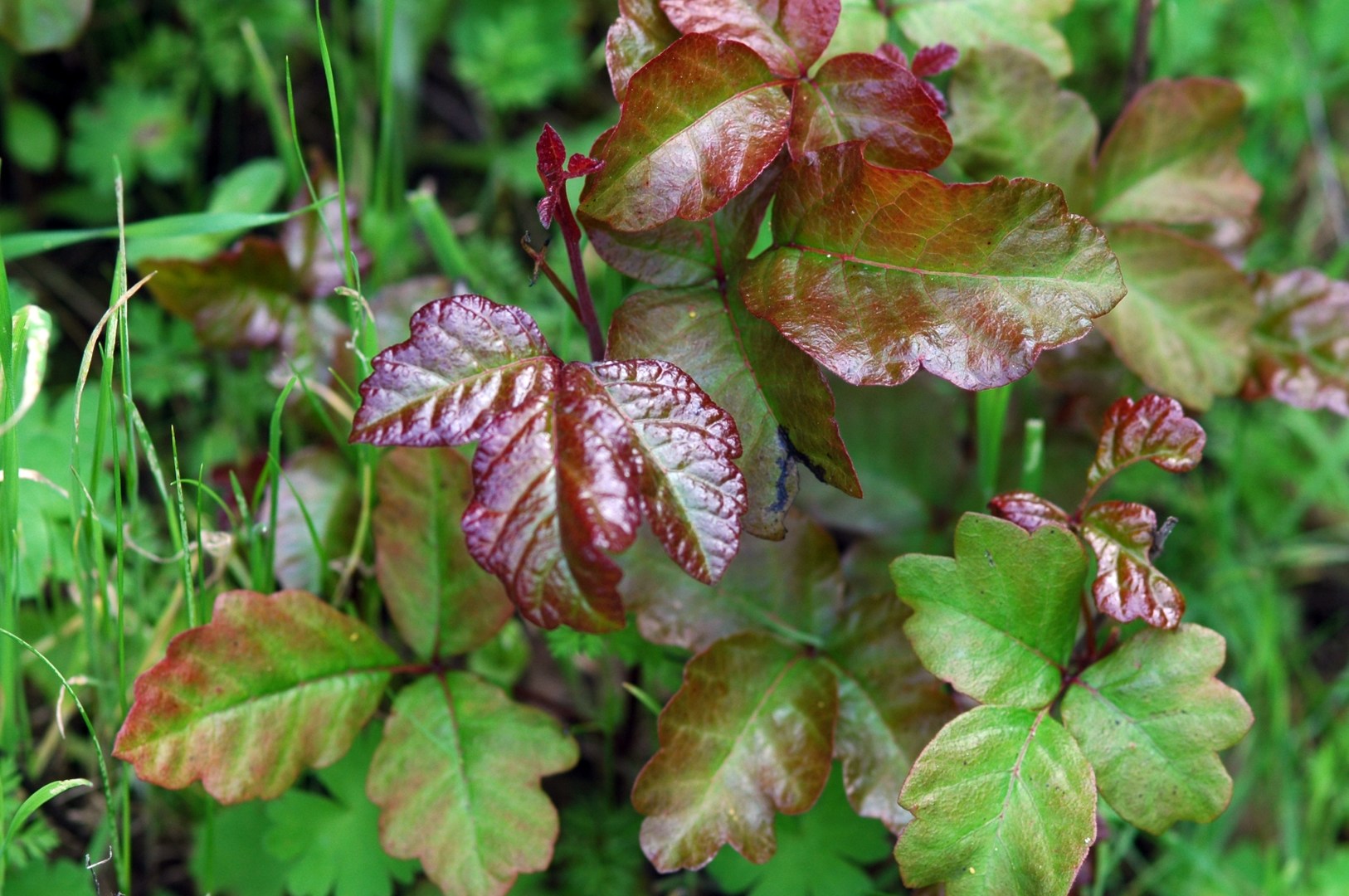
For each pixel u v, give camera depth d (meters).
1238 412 0.66
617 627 0.47
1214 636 0.50
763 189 0.51
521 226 0.68
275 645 0.52
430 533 0.54
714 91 0.49
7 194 0.67
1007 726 0.50
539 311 0.63
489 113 0.70
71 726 0.58
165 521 0.61
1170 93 0.56
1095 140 0.55
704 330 0.50
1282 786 0.62
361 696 0.53
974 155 0.55
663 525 0.48
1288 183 0.73
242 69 0.67
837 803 0.56
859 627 0.53
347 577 0.56
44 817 0.56
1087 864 0.55
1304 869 0.61
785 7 0.50
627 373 0.49
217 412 0.64
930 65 0.52
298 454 0.57
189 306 0.58
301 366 0.58
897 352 0.49
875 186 0.49
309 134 0.69
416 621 0.54
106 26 0.67
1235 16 0.72
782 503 0.50
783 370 0.50
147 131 0.66
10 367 0.52
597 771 0.60
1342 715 0.64
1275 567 0.66
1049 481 0.59
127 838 0.53
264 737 0.52
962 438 0.60
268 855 0.56
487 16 0.70
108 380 0.52
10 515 0.52
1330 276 0.67
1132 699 0.50
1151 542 0.50
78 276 0.66
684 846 0.51
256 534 0.54
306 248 0.58
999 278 0.48
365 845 0.55
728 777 0.52
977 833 0.49
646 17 0.51
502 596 0.54
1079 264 0.48
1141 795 0.50
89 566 0.56
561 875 0.58
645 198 0.49
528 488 0.48
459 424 0.48
